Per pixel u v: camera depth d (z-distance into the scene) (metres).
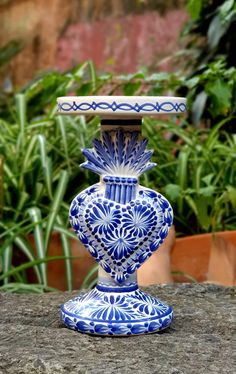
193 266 1.94
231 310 1.34
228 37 2.52
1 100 4.14
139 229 1.20
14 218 2.07
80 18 4.27
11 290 1.82
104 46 4.10
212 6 2.53
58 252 1.96
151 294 1.44
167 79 2.26
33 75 4.25
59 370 1.04
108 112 1.14
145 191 1.24
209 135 2.30
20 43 4.41
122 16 4.05
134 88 2.30
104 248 1.21
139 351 1.12
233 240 1.92
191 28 2.63
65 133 2.22
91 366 1.04
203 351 1.12
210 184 2.15
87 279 1.86
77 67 2.41
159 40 3.82
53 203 1.99
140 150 1.22
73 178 2.22
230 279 1.79
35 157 2.15
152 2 3.91
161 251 1.68
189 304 1.38
